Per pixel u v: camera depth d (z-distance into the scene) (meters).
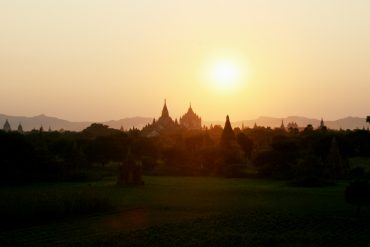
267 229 61.06
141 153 167.75
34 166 123.81
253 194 94.25
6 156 119.75
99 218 70.31
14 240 55.56
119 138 168.62
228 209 75.94
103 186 111.06
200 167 152.50
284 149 142.75
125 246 53.41
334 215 69.38
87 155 157.75
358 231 59.50
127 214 73.31
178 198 89.06
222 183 118.50
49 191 88.12
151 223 66.06
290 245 53.19
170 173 147.62
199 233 59.06
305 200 85.25
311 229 60.81
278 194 93.94
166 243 54.53
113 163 181.50
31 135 179.62
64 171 127.81
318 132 183.00
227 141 161.12
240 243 54.28
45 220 69.12
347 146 155.25
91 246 53.47
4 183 115.00
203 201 85.06
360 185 68.56
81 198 74.56
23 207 67.94
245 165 146.88
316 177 112.06
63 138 173.00
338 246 52.62
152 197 90.31
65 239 56.91
